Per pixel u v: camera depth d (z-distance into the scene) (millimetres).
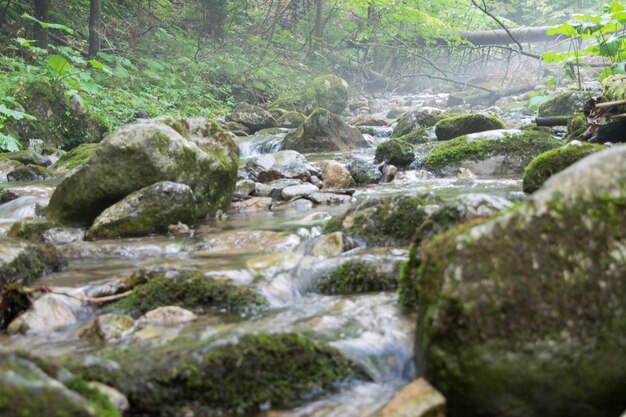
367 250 3469
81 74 10406
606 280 1844
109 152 4441
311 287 2984
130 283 2900
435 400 1784
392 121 13383
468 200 2736
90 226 4488
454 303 1840
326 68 19828
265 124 13203
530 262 1870
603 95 7277
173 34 16641
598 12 21094
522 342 1780
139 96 13070
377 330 2357
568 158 4465
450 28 20172
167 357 1977
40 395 1425
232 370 1969
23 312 2631
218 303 2740
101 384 1853
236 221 4680
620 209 1929
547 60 10227
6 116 8766
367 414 1877
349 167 6840
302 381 2029
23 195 5832
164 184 4250
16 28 13516
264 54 17750
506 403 1770
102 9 16156
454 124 8555
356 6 20203
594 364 1771
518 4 28844
